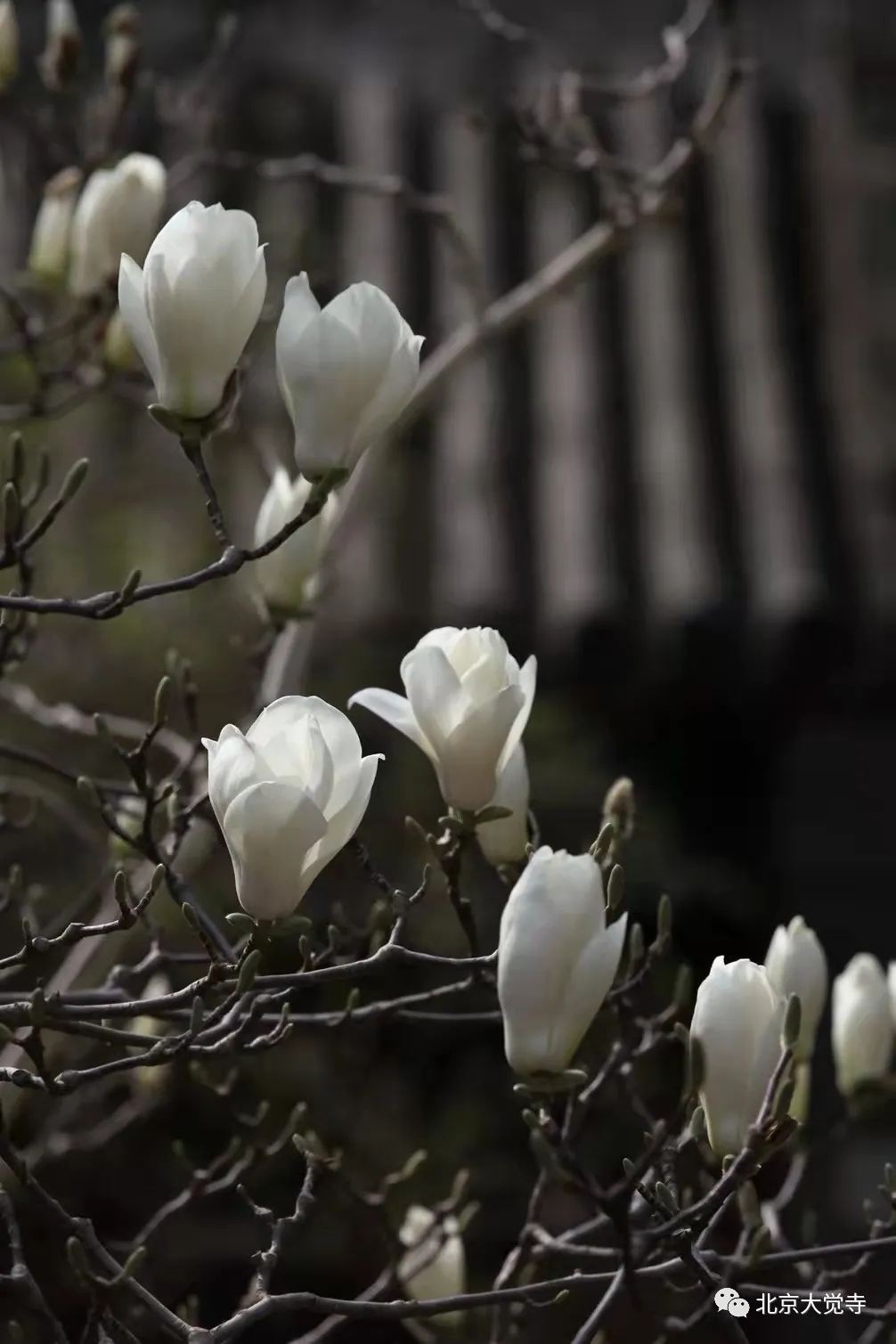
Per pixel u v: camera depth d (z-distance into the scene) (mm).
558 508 4938
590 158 3098
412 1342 2729
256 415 4359
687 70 6180
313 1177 2428
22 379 4164
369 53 6332
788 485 4992
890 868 5023
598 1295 2820
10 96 2938
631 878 4480
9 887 2629
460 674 2354
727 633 4492
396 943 2334
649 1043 2504
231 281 2314
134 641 4246
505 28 3557
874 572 4645
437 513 4965
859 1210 4016
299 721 2258
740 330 5672
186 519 4512
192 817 2451
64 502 2377
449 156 6039
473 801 2354
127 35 2906
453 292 5668
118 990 2445
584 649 4551
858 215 6086
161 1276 3705
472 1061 4141
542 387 5496
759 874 4992
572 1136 2416
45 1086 2287
